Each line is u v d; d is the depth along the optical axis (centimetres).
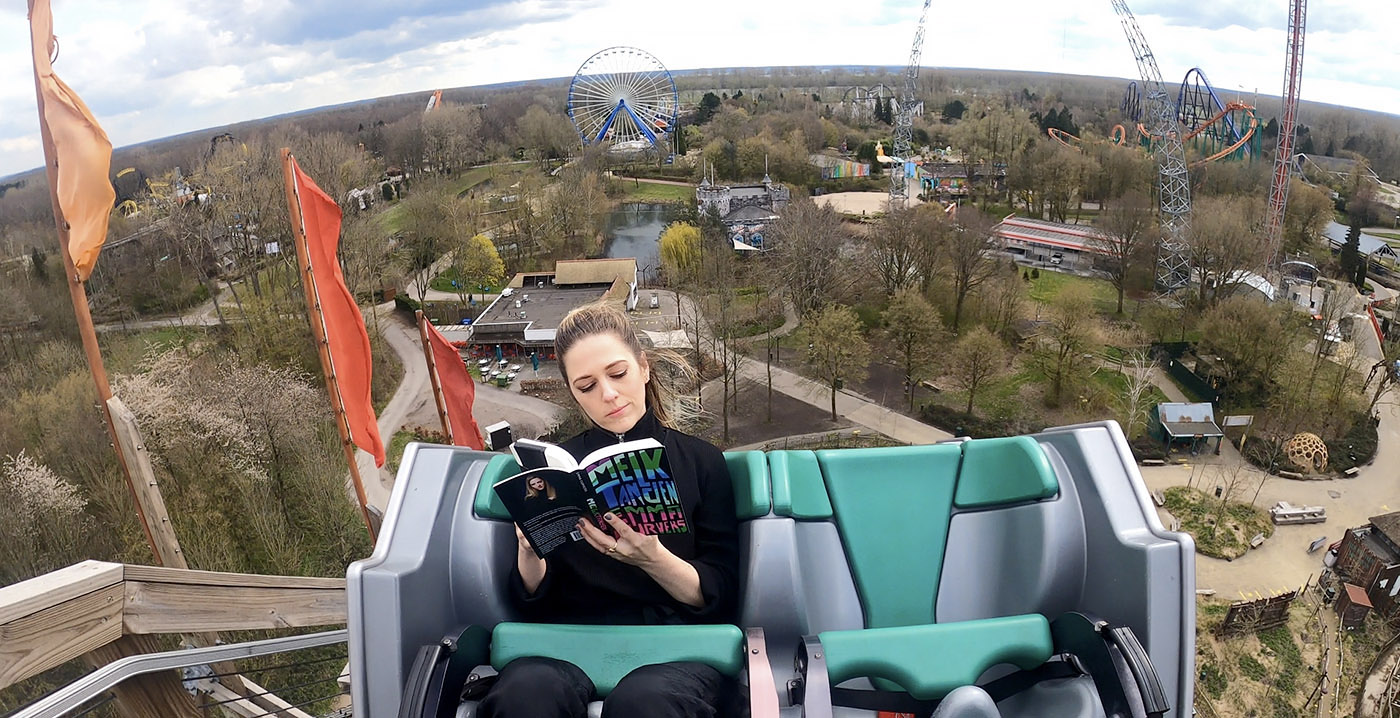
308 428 3169
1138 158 9188
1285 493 3625
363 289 6159
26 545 2442
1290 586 3000
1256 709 2458
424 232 6719
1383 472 3766
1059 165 8875
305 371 4188
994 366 4334
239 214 5691
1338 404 4194
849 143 14825
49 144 1063
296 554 2558
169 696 333
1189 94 11456
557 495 224
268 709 554
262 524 2562
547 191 8706
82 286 1076
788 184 10325
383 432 4150
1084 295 5006
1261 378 4350
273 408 2956
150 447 2750
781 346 5194
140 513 1134
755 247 7275
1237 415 4150
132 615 308
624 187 11619
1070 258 6819
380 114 18725
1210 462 3891
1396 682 2489
